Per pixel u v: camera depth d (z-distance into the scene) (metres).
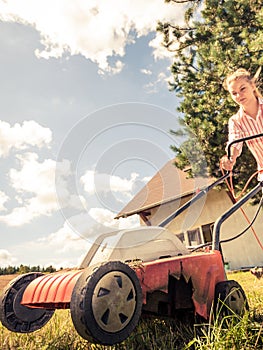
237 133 3.76
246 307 2.32
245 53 6.89
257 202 8.09
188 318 2.44
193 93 8.07
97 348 2.13
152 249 2.27
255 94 3.66
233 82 3.71
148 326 2.48
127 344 2.11
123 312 1.74
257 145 3.69
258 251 11.05
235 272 10.62
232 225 11.73
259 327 1.95
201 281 2.20
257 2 7.36
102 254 2.27
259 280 6.15
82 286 1.69
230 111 7.03
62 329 2.62
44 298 2.03
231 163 3.34
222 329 1.96
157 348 2.04
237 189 7.58
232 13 7.41
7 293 2.40
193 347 2.04
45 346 2.26
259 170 3.60
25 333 2.57
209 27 8.31
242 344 1.85
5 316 2.38
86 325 1.63
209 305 2.20
